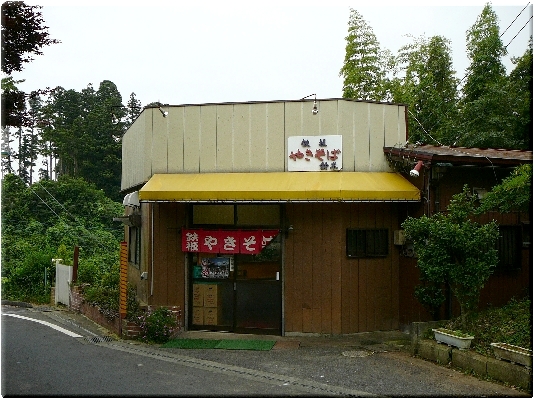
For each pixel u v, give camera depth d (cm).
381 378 782
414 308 1097
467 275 859
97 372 825
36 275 1802
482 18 1900
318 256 1095
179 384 760
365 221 1114
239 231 1104
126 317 1127
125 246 1138
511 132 1725
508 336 821
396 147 1126
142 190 1069
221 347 1002
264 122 1130
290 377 796
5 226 2475
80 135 3716
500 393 697
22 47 908
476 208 1003
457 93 2155
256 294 1129
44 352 967
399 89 2164
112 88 4306
